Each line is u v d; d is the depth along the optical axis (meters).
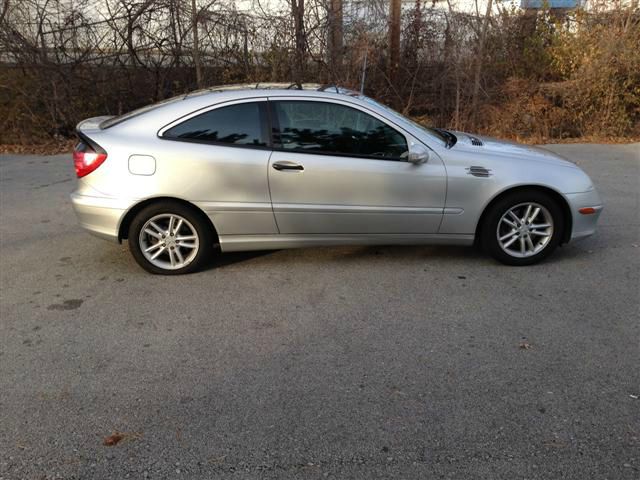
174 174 4.34
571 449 2.57
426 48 11.06
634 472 2.43
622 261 4.84
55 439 2.69
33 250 5.23
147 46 10.88
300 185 4.41
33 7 10.33
